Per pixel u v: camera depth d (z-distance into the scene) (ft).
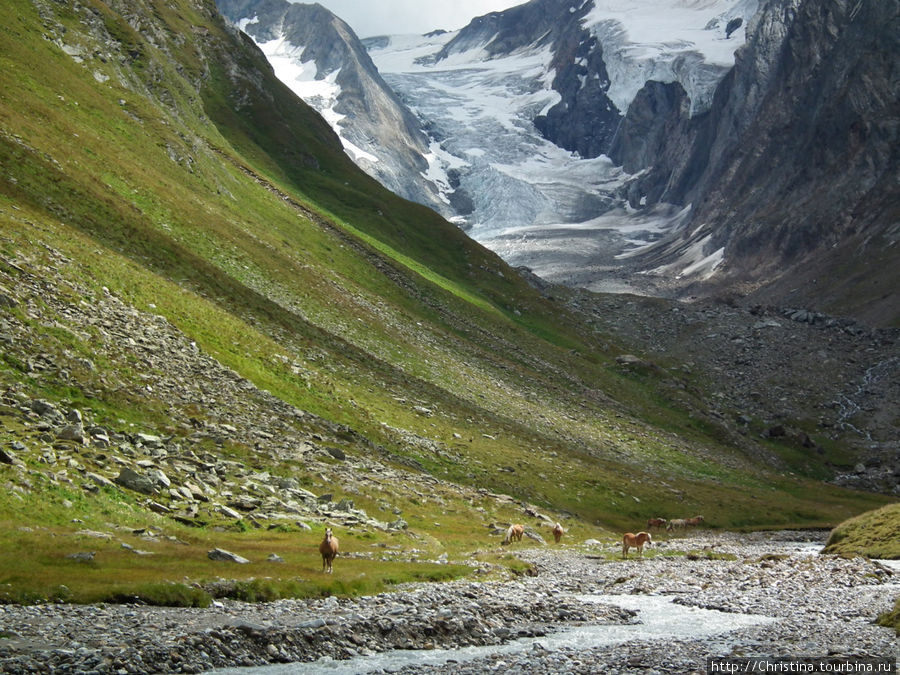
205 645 85.61
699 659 92.32
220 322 264.31
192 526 140.67
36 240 228.22
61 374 178.60
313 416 237.66
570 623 114.32
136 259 279.49
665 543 241.14
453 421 305.73
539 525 226.38
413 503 204.95
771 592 143.54
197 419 194.18
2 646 79.00
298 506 169.17
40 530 115.55
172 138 416.87
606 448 369.30
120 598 98.94
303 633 92.48
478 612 111.86
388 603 111.96
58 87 371.15
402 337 387.75
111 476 144.97
